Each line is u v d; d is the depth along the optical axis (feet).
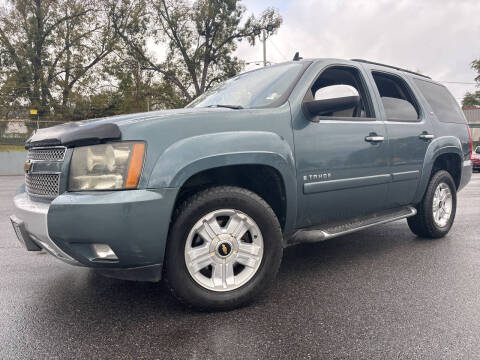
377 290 8.95
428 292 8.77
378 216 11.49
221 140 7.76
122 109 96.07
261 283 8.22
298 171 8.98
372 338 6.65
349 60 11.32
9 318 7.70
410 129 12.14
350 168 10.09
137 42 95.55
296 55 11.39
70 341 6.73
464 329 6.93
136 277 7.36
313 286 9.30
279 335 6.82
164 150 7.28
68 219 6.87
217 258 7.98
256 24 94.99
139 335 6.92
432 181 13.43
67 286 9.56
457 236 14.48
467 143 15.12
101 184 7.05
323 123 9.61
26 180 8.67
